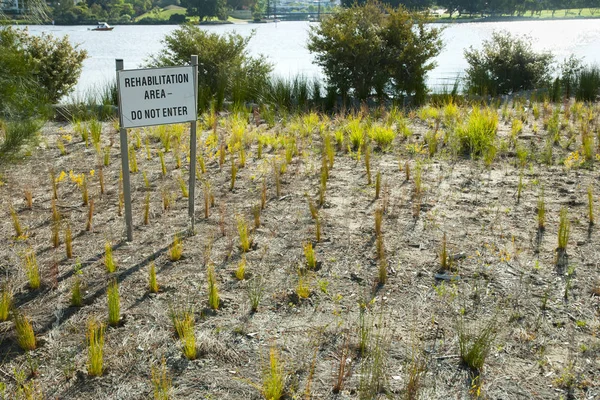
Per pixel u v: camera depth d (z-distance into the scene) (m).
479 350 3.36
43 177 6.90
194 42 12.41
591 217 5.27
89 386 3.26
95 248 4.97
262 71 12.64
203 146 8.05
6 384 3.28
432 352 3.50
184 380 3.30
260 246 4.97
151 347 3.60
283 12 118.62
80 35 44.75
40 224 5.50
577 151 7.22
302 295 4.14
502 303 4.02
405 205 5.79
